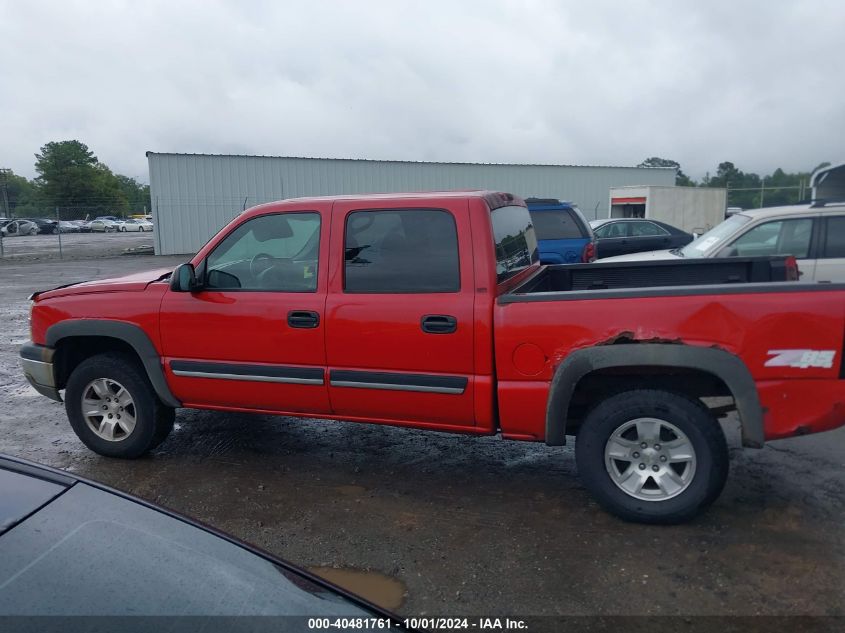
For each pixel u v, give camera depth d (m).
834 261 7.47
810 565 3.57
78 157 92.50
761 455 5.08
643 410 3.96
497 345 4.11
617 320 3.91
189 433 5.87
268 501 4.52
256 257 4.74
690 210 24.94
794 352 3.74
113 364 5.12
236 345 4.71
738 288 3.83
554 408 4.03
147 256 27.97
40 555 1.80
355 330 4.39
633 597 3.35
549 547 3.84
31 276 19.38
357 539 3.99
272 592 1.90
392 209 4.39
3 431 6.01
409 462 5.17
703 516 4.14
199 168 28.16
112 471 5.06
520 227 5.27
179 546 1.98
